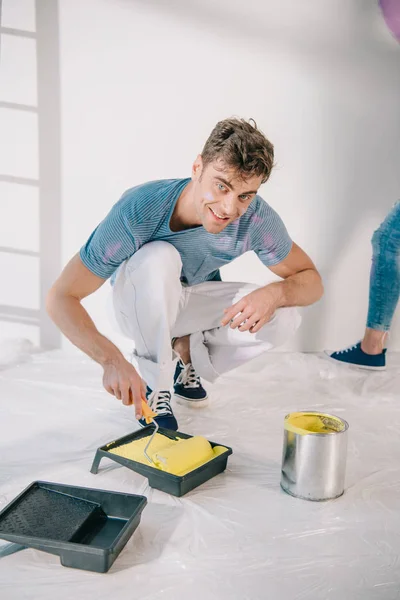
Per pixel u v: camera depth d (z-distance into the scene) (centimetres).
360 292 261
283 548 114
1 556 110
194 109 246
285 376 226
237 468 149
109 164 248
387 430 176
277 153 251
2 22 237
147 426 156
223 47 242
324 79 246
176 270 156
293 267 181
